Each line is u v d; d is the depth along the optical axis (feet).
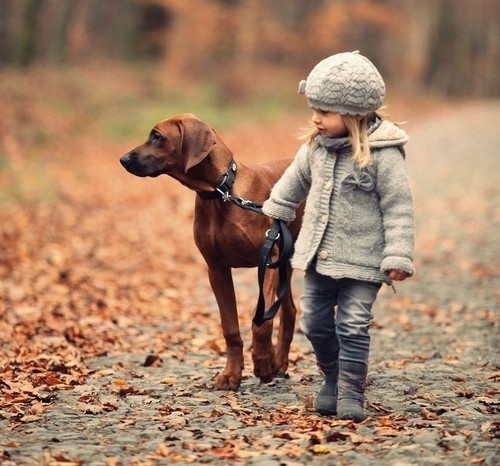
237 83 182.09
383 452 20.75
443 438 21.34
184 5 193.98
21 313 38.22
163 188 85.51
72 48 195.83
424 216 69.00
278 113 174.81
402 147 23.58
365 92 22.74
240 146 123.95
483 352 32.40
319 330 24.07
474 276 47.93
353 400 23.49
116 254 54.29
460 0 300.20
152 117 137.90
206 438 22.12
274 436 22.09
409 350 33.01
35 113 120.47
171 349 33.47
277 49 225.56
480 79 323.78
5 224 61.72
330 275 23.29
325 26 226.99
